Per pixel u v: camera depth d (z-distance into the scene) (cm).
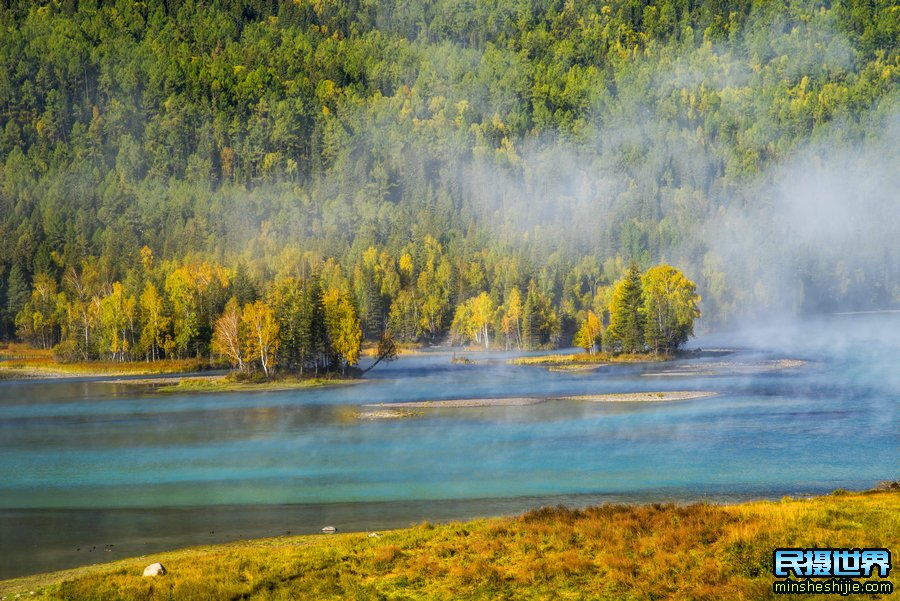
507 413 8756
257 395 11775
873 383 10425
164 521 4538
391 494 5066
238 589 2980
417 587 2972
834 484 4909
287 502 4938
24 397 12312
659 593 2744
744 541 3073
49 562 3722
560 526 3503
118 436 7962
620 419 7988
